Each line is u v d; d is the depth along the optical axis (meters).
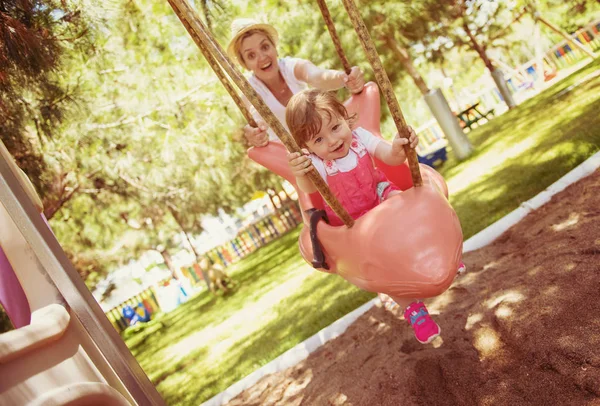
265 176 12.03
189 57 7.67
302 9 8.02
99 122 7.41
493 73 15.38
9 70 4.24
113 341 1.89
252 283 10.80
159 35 7.08
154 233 13.09
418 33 9.38
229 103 8.27
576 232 3.41
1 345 1.38
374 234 2.41
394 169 2.97
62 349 1.56
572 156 5.27
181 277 17.73
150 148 8.49
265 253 15.65
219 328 8.15
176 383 6.17
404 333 3.56
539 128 8.38
